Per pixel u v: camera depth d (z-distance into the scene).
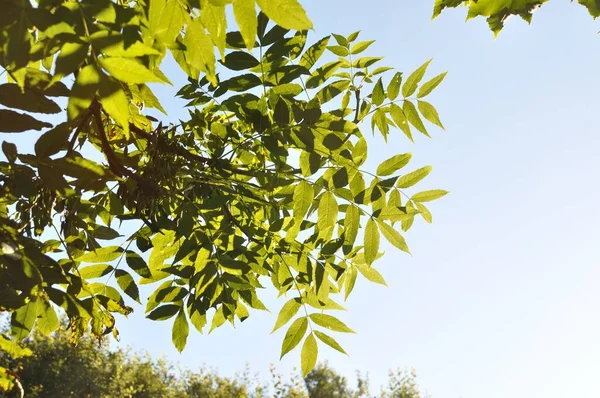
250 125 3.60
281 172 3.58
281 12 1.96
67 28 1.85
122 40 1.87
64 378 25.67
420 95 3.71
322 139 3.32
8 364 24.89
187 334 3.67
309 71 3.40
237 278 3.53
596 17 3.05
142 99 3.28
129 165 3.36
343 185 3.48
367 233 3.54
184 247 3.44
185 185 3.66
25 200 3.03
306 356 3.77
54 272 2.67
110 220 3.63
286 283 3.82
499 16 3.09
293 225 3.70
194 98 3.46
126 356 30.06
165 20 2.05
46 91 2.19
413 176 3.62
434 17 3.21
